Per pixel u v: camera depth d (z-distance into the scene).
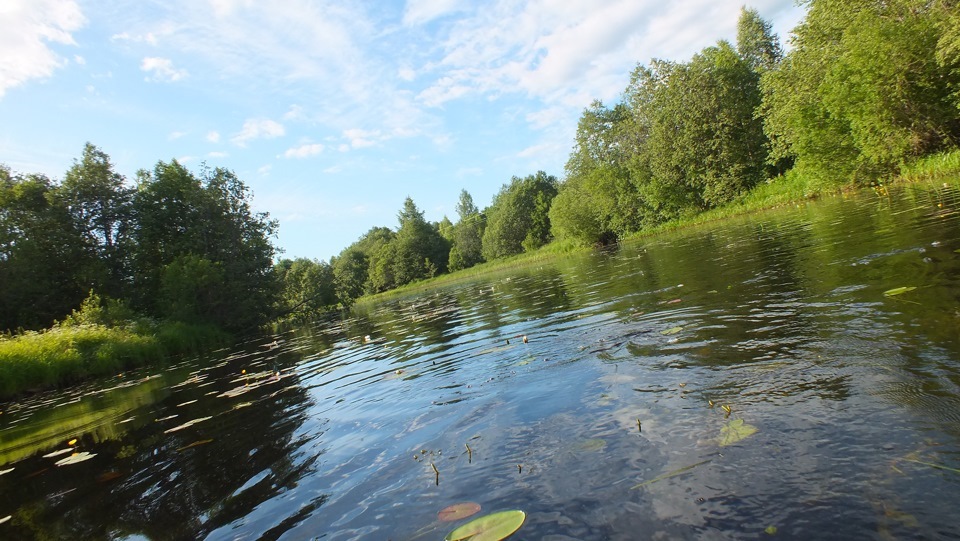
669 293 7.31
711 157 31.83
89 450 5.04
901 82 16.28
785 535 1.78
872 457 2.11
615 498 2.23
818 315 4.22
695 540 1.85
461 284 36.00
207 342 19.53
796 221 13.99
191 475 3.66
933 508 1.75
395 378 5.88
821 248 7.78
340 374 7.04
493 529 2.13
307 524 2.55
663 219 36.34
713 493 2.12
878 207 11.56
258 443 4.20
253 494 3.08
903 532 1.67
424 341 8.63
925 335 3.16
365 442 3.68
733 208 29.20
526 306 10.36
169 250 24.55
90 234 24.77
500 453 2.96
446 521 2.31
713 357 3.84
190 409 6.34
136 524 2.91
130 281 24.45
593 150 43.44
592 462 2.60
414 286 70.38
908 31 16.12
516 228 71.25
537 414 3.48
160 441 4.88
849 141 18.69
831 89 17.78
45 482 4.15
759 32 45.44
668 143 33.50
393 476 2.95
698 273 8.69
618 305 7.40
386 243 90.25
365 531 2.37
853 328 3.65
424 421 3.89
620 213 39.84
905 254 5.65
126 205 26.20
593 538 1.98
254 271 27.25
